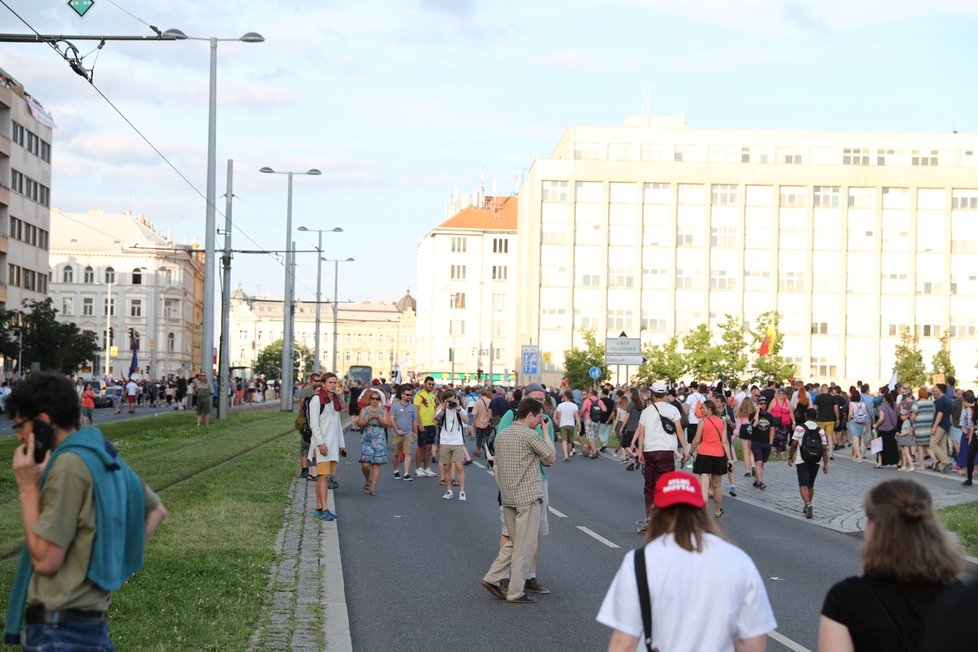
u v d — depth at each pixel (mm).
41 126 85062
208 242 42812
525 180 114312
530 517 11125
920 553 4160
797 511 20766
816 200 100500
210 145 42688
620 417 32938
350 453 34000
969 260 99438
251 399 89062
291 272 70625
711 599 4406
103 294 132875
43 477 4789
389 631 9656
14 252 78812
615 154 104375
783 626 10172
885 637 4113
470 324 134875
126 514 4945
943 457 28703
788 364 75250
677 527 4531
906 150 104125
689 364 75062
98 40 17734
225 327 50969
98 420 51688
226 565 11711
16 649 7723
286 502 18859
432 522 17453
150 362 130000
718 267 100750
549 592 11547
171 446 30891
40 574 4758
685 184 100875
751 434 24703
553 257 101000
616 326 100750
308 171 70562
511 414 12250
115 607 9367
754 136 104250
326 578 11719
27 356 67062
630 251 100875
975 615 3047
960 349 99250
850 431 32938
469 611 10578
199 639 8492
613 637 4488
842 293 99938
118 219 136250
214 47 42750
